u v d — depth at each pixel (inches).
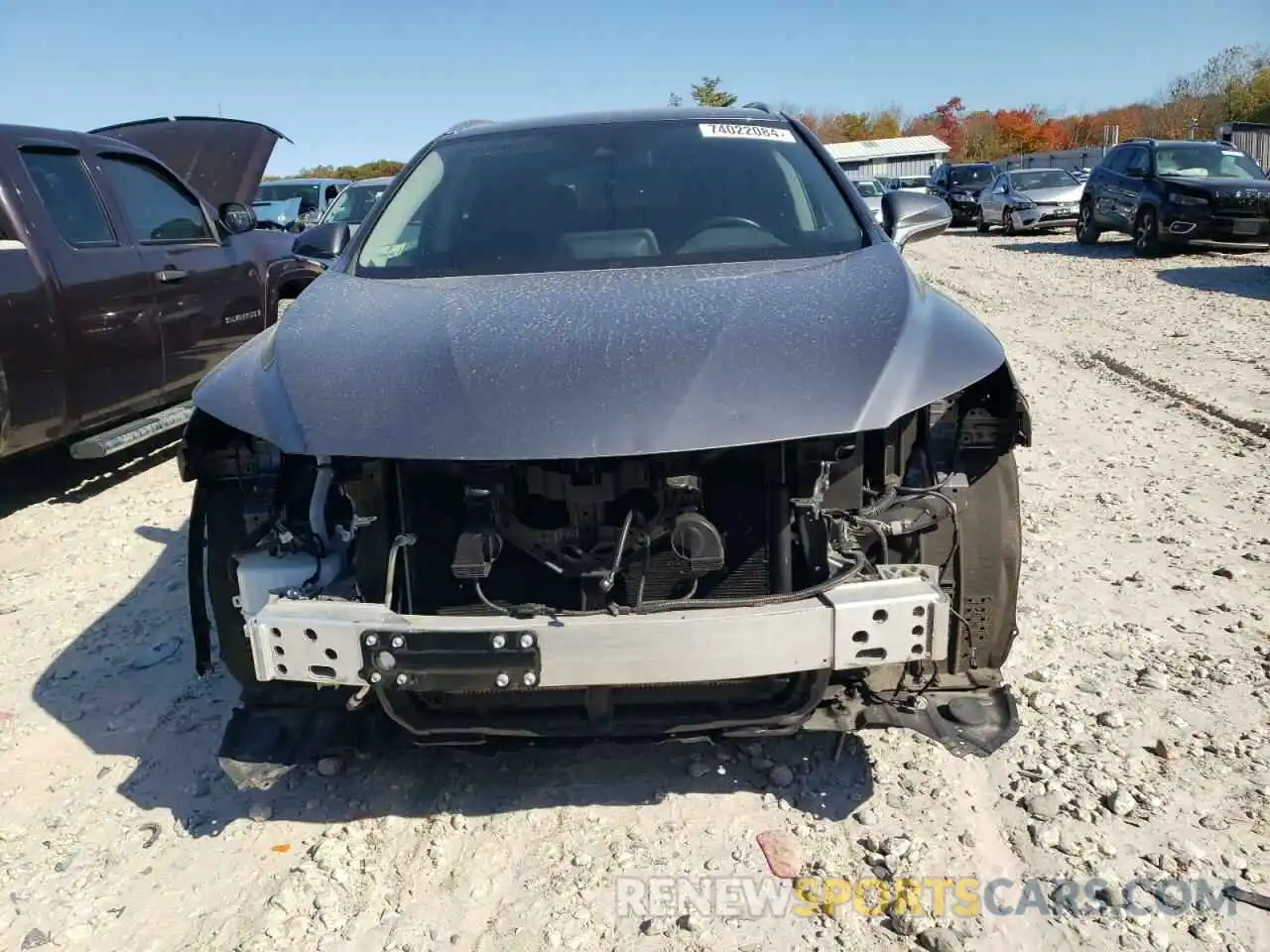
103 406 222.8
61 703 136.8
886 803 108.1
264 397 100.2
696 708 101.8
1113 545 175.5
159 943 92.7
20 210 204.2
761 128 149.3
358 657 91.0
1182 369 312.7
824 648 90.2
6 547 199.3
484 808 110.3
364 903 96.5
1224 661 134.0
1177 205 623.2
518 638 89.1
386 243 134.8
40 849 106.3
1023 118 2709.2
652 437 89.0
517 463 94.3
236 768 107.5
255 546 102.6
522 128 151.9
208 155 330.0
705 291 109.7
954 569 108.4
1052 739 117.7
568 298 109.9
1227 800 106.2
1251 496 198.4
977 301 483.2
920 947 88.9
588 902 95.7
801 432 89.8
